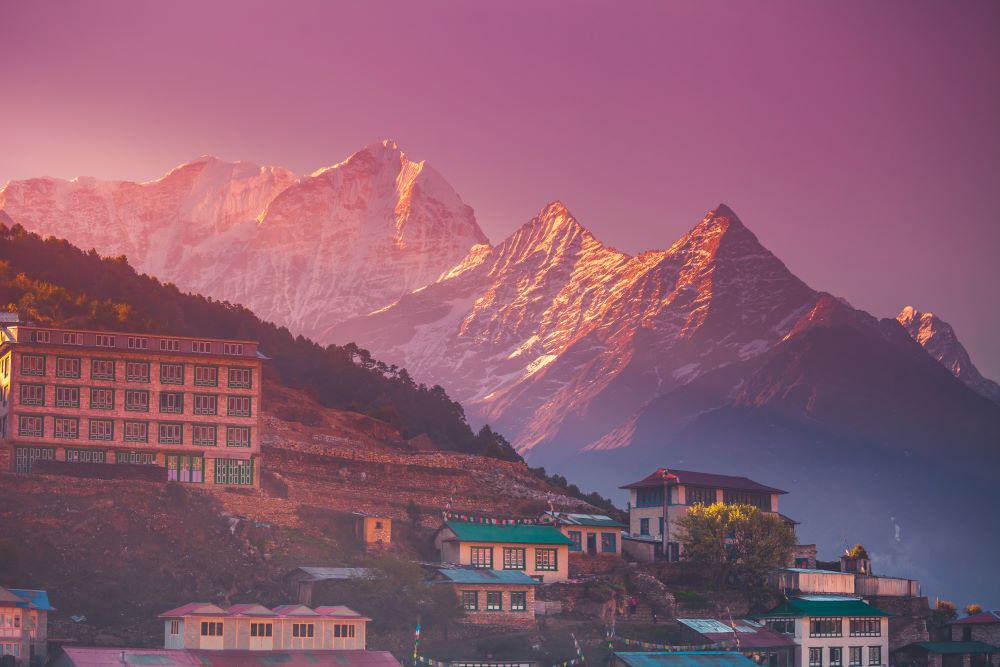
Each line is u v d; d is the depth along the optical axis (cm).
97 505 18288
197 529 18588
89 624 16288
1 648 14438
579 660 17500
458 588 18688
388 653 16338
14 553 16788
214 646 15512
